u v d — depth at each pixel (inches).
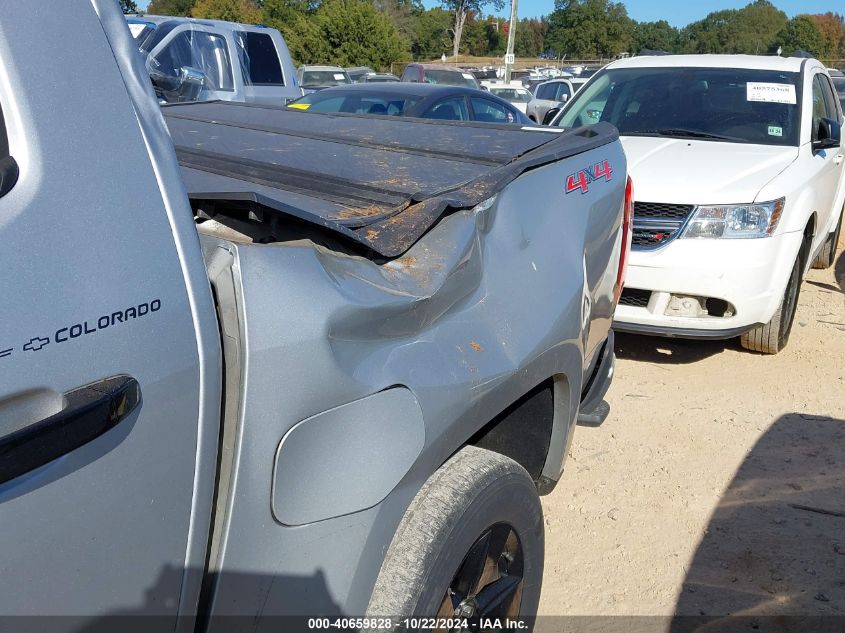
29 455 45.5
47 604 48.3
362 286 69.7
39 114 47.9
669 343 220.8
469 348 79.0
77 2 50.9
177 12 2325.3
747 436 167.3
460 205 82.9
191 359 54.5
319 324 63.3
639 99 245.4
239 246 61.7
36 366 46.2
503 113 334.6
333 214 77.8
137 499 52.2
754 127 225.0
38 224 46.9
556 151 103.6
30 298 46.1
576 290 97.5
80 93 49.9
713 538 132.5
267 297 60.8
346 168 97.3
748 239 183.9
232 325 59.1
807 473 152.6
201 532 57.3
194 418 55.3
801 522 136.6
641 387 191.5
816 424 172.9
